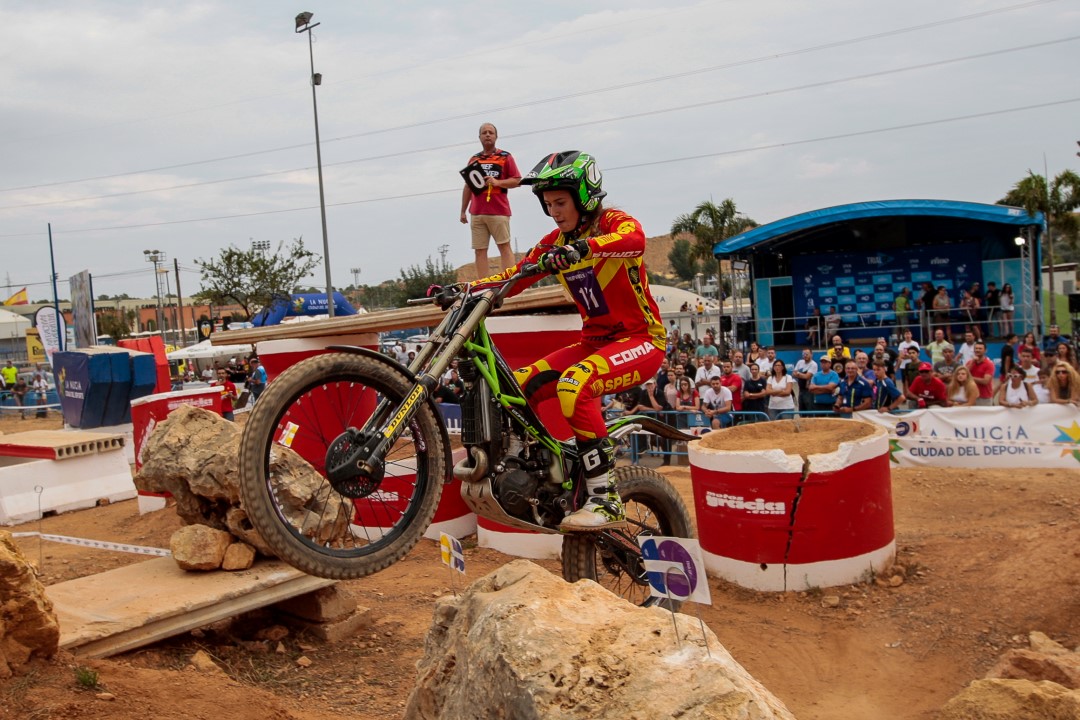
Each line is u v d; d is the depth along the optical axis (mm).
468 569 8539
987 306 21719
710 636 2947
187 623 5633
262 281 38062
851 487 7605
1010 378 12000
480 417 4359
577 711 2725
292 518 5883
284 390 3836
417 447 4281
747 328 24328
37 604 4566
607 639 2984
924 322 22109
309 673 5883
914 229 23297
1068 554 7203
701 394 13766
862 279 23891
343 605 6496
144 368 17500
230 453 6195
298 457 6043
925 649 6504
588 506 4602
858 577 7660
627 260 4691
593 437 4594
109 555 9352
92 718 4266
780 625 7105
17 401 32812
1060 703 4383
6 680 4449
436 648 3643
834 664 6449
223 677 5230
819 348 23000
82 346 29516
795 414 13273
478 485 4410
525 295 8234
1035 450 11344
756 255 24734
